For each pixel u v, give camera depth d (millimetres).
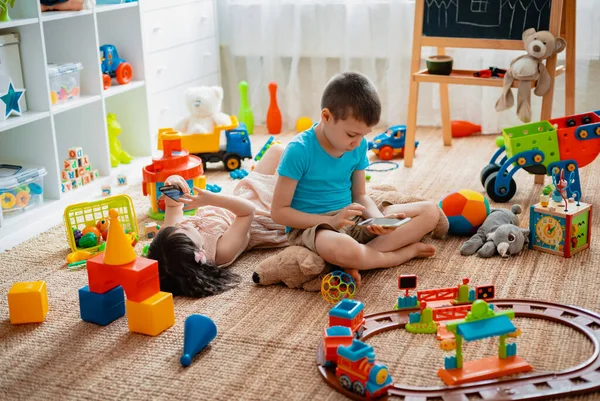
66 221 1981
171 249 1700
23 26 2197
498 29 2506
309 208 1801
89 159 2627
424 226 1844
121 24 2764
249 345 1452
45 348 1475
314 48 3371
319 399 1254
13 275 1863
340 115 1621
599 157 2729
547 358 1352
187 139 2744
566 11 2496
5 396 1307
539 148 2209
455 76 2607
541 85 2416
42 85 2232
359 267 1717
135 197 2502
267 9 3342
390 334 1464
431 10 2607
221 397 1274
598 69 3027
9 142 2305
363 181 1893
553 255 1857
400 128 2887
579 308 1514
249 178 2115
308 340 1465
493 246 1867
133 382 1335
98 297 1549
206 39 3355
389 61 3232
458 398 1208
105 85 2631
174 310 1621
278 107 3453
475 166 2723
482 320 1245
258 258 1931
